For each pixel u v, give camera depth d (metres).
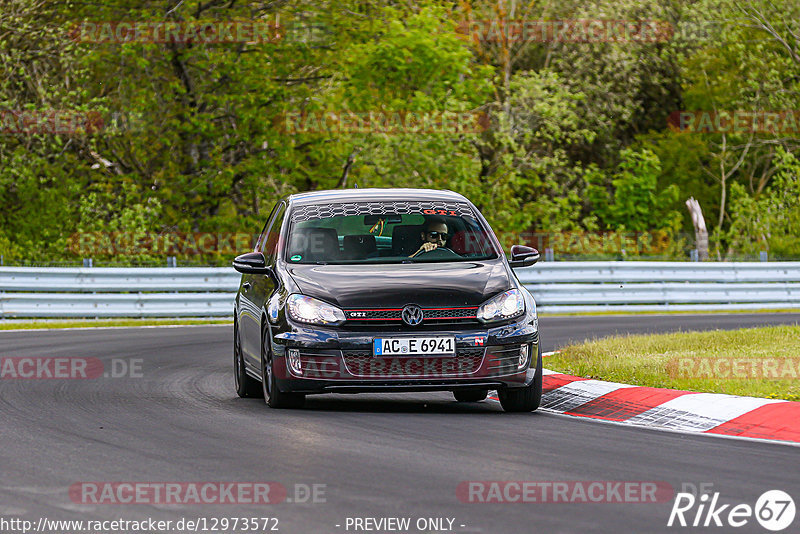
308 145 125.31
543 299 89.25
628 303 91.69
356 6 127.38
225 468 25.03
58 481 23.77
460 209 38.69
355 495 22.23
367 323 33.41
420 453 26.97
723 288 94.19
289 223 38.06
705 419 32.38
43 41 114.44
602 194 150.38
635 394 35.69
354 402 38.09
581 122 155.88
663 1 163.12
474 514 20.72
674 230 156.50
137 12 117.12
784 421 31.23
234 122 124.19
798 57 153.75
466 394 39.16
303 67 124.56
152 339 64.50
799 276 96.94
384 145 122.88
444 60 123.12
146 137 118.25
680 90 176.50
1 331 72.12
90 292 87.75
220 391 40.81
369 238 37.16
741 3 157.50
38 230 118.19
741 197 144.88
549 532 19.47
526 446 28.16
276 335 34.12
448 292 33.78
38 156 115.12
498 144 137.62
